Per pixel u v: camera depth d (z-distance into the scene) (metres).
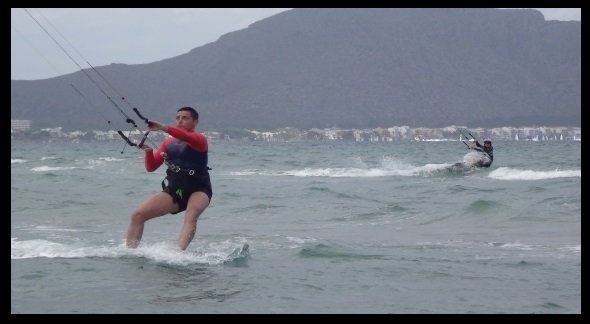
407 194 19.97
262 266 8.15
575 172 27.28
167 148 8.80
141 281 7.21
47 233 11.55
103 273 7.55
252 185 23.70
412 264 8.43
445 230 12.41
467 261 8.70
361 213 15.06
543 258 8.99
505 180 25.09
